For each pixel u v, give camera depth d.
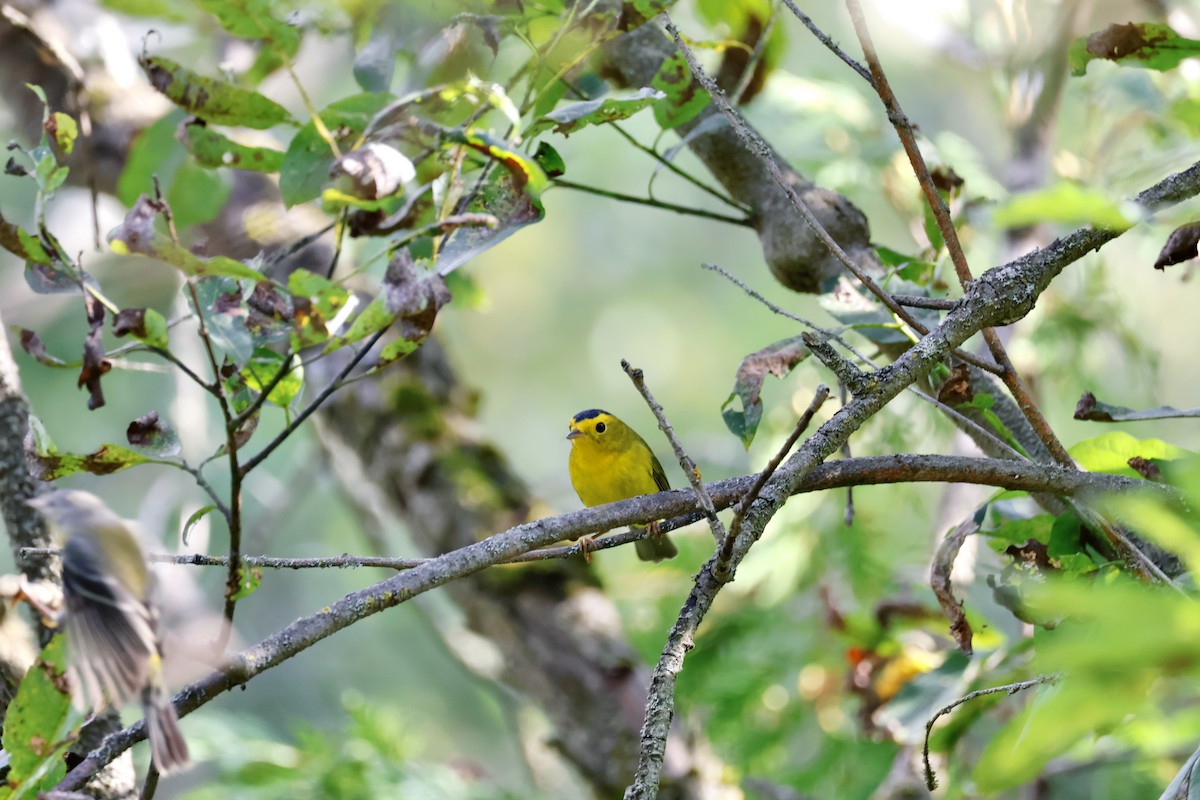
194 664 4.65
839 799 11.62
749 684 12.08
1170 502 5.63
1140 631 2.39
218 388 4.60
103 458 5.18
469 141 5.59
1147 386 13.30
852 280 7.64
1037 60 11.87
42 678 4.99
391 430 11.94
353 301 5.48
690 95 7.68
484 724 19.28
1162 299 16.97
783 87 14.38
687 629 4.96
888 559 13.17
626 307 22.38
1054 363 13.04
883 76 6.05
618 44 8.88
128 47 10.63
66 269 4.88
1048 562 6.68
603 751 10.39
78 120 11.27
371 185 5.21
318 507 19.61
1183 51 6.46
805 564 12.67
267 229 11.02
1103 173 12.30
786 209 8.25
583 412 11.47
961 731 8.60
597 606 11.15
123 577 4.38
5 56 11.34
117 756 5.13
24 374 17.19
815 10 19.80
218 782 11.88
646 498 5.76
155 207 4.59
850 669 9.95
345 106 6.12
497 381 22.56
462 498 11.47
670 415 22.02
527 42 6.54
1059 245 5.88
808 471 5.30
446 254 5.91
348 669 19.17
